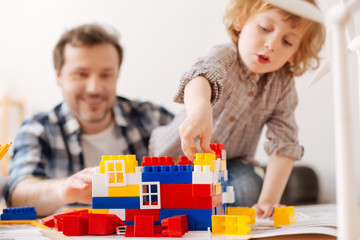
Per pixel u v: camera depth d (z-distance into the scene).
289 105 1.11
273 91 1.08
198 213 0.52
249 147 1.16
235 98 1.05
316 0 0.98
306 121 2.46
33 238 0.48
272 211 0.83
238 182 1.08
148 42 2.68
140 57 2.67
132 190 0.54
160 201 0.53
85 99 1.67
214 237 0.47
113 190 0.54
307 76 2.44
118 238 0.49
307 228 0.50
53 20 2.81
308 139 2.46
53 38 2.81
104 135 1.69
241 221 0.50
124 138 1.68
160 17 2.68
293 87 1.13
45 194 1.01
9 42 2.83
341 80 0.33
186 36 2.65
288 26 0.91
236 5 1.02
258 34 0.94
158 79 2.65
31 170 1.23
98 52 1.70
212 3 2.63
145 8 2.70
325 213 0.86
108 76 1.74
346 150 0.33
